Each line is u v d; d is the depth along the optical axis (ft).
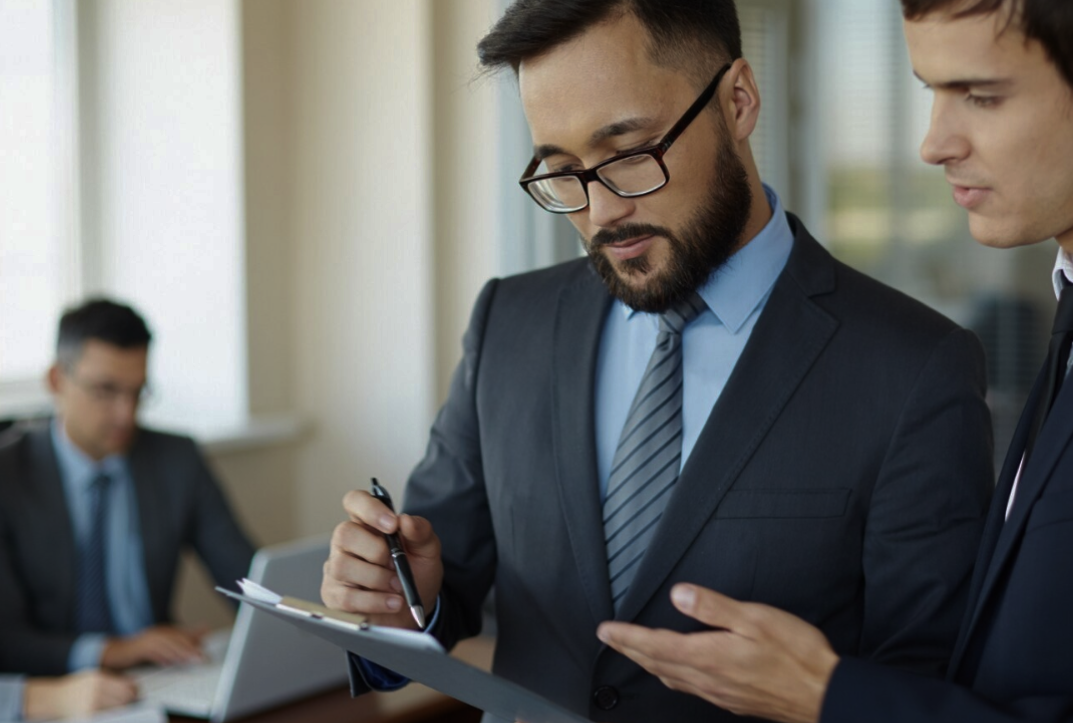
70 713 6.16
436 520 4.26
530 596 3.98
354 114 10.23
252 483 10.63
